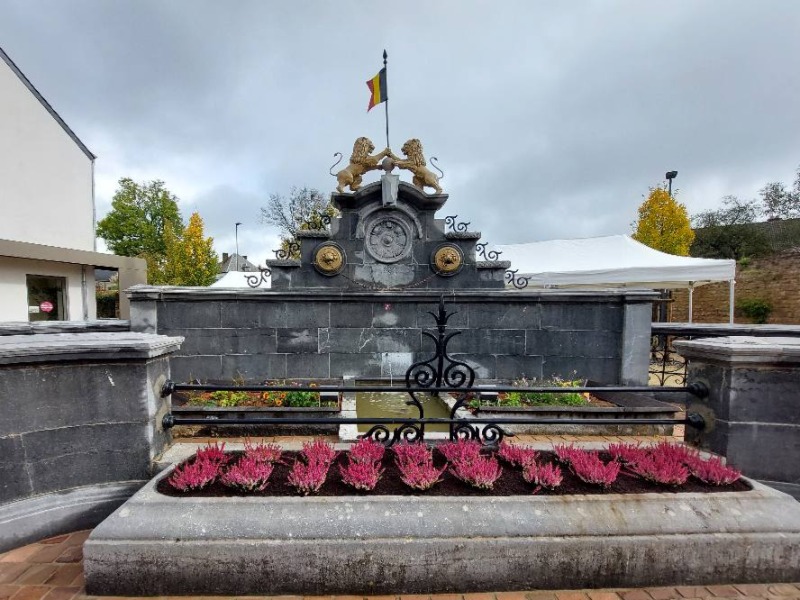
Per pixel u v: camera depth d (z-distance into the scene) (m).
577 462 2.57
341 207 6.21
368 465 2.52
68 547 2.51
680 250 17.66
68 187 12.83
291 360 5.85
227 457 2.75
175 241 25.98
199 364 5.67
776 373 2.82
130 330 5.57
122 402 2.75
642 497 2.36
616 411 4.33
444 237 6.28
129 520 2.14
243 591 2.11
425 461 2.60
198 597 2.10
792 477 2.81
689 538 2.20
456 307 5.95
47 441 2.62
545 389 2.90
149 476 2.75
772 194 23.08
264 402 4.61
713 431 2.96
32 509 2.55
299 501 2.25
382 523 2.17
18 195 11.35
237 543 2.09
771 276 15.15
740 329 5.52
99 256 12.87
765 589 2.20
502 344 5.93
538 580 2.17
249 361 5.77
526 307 5.93
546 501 2.30
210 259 26.25
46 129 12.09
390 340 5.95
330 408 4.29
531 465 2.59
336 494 2.34
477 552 2.14
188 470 2.39
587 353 5.85
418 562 2.13
